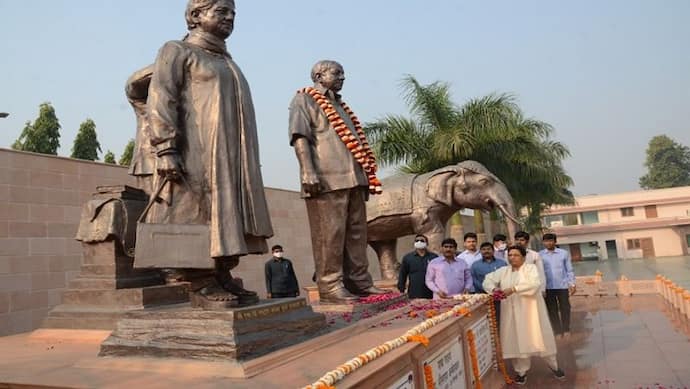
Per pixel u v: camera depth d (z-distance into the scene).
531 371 6.66
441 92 15.38
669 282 11.93
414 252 8.01
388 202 9.32
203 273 3.38
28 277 8.37
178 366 2.86
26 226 8.42
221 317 3.04
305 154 5.50
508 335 6.13
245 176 3.53
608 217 45.31
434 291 7.22
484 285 6.50
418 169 15.15
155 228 3.19
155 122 3.31
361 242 5.90
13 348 4.25
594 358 7.08
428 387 3.57
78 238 5.41
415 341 3.52
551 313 8.91
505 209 9.45
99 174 9.70
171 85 3.42
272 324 3.30
